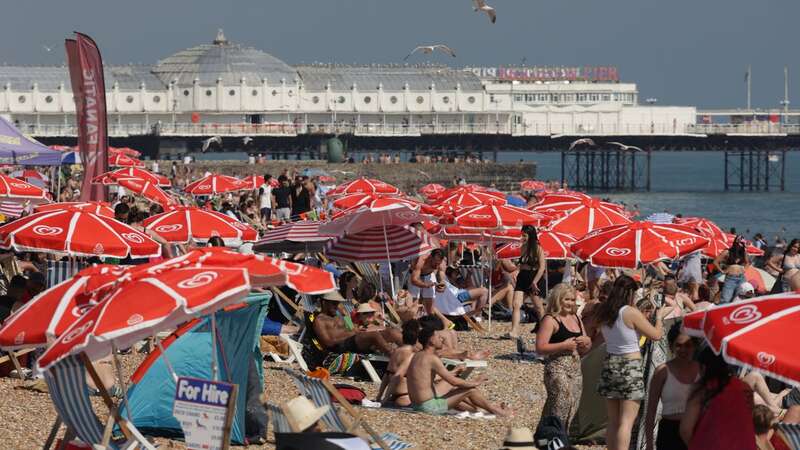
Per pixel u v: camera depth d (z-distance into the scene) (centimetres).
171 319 1653
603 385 1998
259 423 2144
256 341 2212
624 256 3291
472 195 4766
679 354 1822
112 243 2823
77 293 1675
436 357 2478
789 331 1363
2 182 4103
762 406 1848
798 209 19712
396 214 3781
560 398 2205
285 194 6456
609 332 1998
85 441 1655
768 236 14388
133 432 1667
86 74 5091
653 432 1919
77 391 1622
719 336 1393
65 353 1448
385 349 2900
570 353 2212
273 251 4325
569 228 4041
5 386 2570
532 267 3759
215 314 2138
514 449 1708
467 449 2147
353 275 3419
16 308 2919
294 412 1722
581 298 4069
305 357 2984
